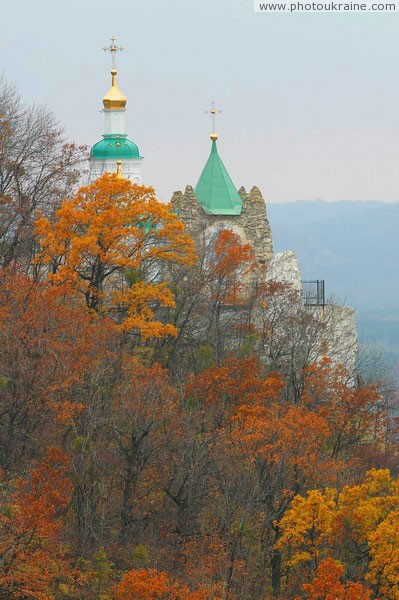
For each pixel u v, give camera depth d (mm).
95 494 128500
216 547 121688
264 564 125438
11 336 132625
